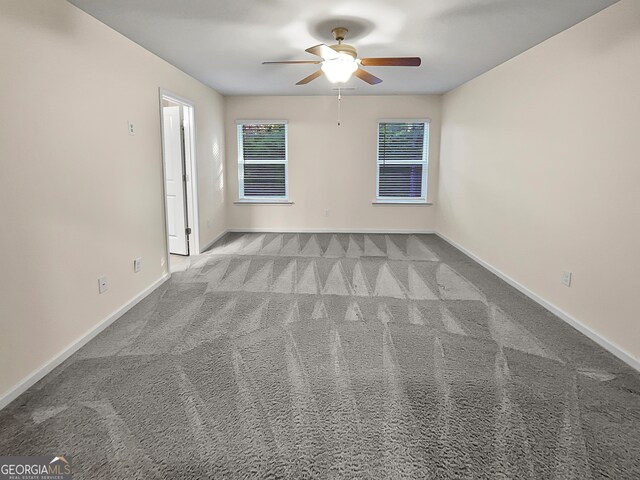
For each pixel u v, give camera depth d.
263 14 2.88
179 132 5.12
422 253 5.47
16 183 2.17
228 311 3.38
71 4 2.63
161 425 1.95
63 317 2.58
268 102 6.60
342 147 6.71
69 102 2.62
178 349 2.71
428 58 4.09
